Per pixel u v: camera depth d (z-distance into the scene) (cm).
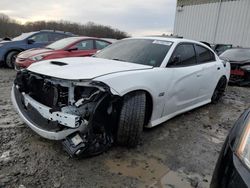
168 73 365
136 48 407
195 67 440
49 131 275
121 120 295
